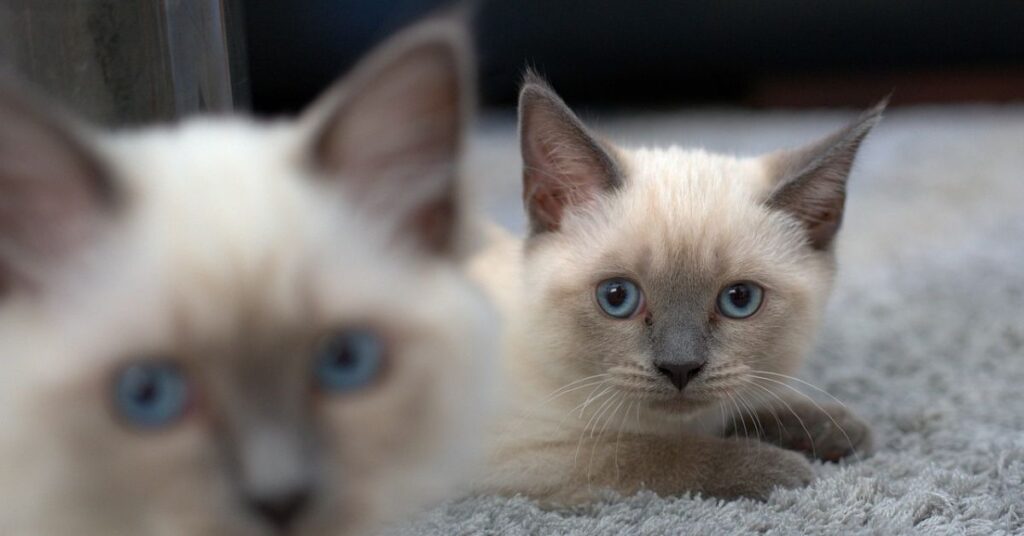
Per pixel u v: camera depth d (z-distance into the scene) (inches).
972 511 15.6
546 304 17.2
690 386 16.4
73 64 16.0
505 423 16.9
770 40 44.9
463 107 12.1
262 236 11.2
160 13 16.6
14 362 11.2
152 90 16.6
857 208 30.7
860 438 17.6
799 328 17.3
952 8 44.1
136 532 11.2
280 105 40.4
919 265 25.5
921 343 21.3
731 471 16.5
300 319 11.2
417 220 12.1
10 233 11.2
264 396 11.1
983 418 18.3
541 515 15.7
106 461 11.0
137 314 11.0
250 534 11.0
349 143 11.7
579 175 17.6
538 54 44.3
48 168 11.1
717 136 38.8
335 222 11.6
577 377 17.1
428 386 11.8
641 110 46.8
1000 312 22.5
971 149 36.5
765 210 17.4
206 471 11.0
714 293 16.7
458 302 12.1
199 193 11.3
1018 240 26.8
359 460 11.5
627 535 15.1
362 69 11.7
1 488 11.2
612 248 17.0
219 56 17.4
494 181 33.1
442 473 12.2
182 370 11.0
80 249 11.3
